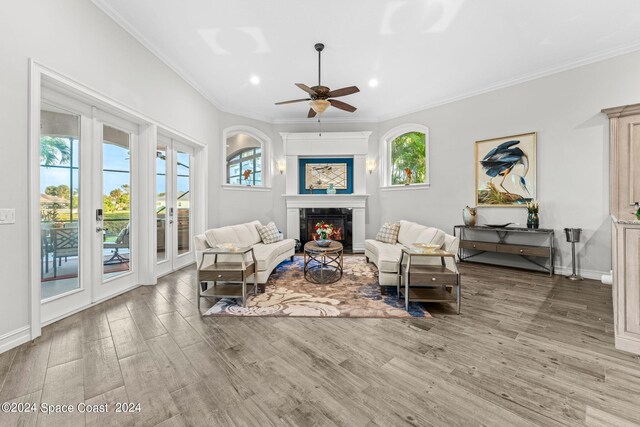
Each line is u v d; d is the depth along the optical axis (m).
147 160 3.38
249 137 6.14
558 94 3.91
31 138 2.02
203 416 1.34
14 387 1.53
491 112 4.54
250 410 1.38
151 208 3.42
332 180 6.27
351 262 4.88
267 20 2.90
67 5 2.29
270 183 6.13
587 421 1.31
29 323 2.04
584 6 2.72
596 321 2.43
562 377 1.65
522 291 3.26
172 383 1.59
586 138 3.71
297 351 1.95
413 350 1.96
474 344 2.04
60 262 2.49
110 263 3.03
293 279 3.78
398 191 5.82
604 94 3.56
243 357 1.87
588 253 3.74
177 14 2.79
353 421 1.31
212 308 2.72
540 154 4.08
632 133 3.38
